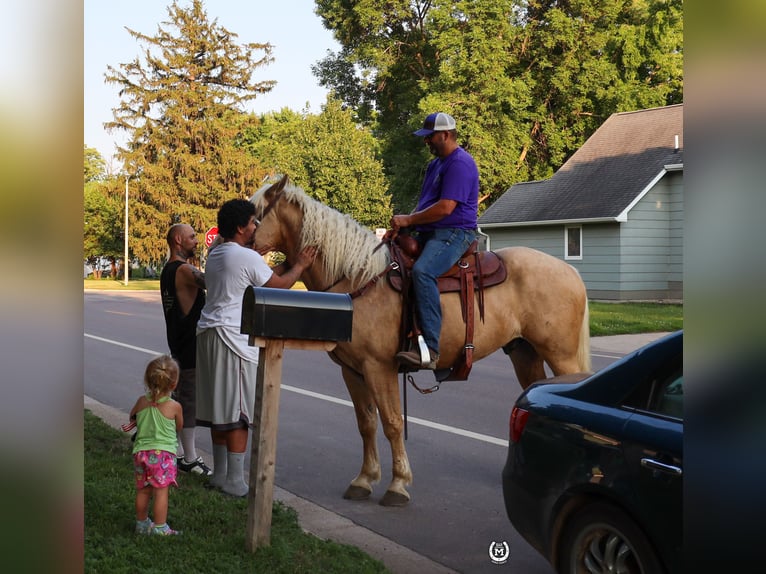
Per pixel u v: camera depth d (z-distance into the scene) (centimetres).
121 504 473
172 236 614
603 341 1662
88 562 366
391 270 544
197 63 5559
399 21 4225
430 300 533
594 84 3900
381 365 542
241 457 534
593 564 332
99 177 8369
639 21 3897
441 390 1050
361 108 4653
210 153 5353
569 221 2841
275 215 566
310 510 530
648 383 336
